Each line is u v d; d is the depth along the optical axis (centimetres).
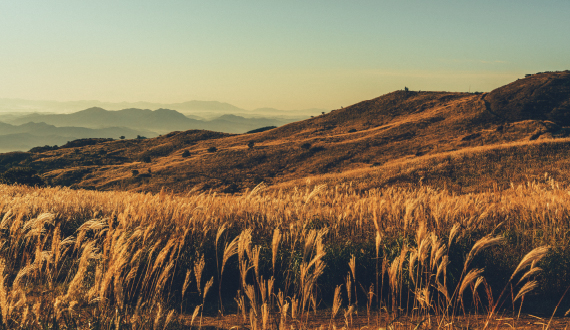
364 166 6159
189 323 522
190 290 656
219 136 11956
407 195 1196
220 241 745
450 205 900
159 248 681
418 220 787
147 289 593
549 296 643
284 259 677
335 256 670
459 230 734
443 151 6197
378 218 818
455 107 8694
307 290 387
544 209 884
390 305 595
